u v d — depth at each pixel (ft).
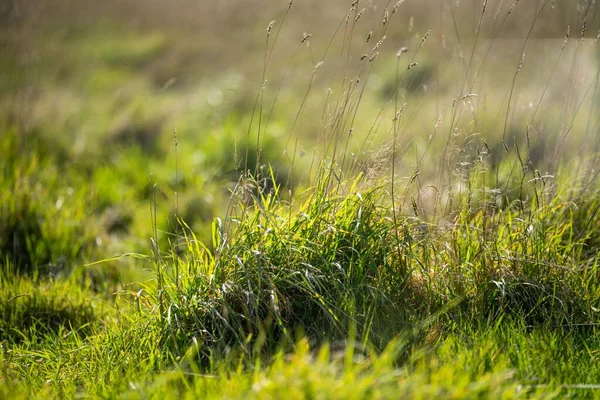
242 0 119.75
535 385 21.48
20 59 64.85
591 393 21.75
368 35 29.32
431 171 39.40
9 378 25.58
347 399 17.56
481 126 34.60
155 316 26.76
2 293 33.65
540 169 34.94
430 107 59.57
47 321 32.63
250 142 54.95
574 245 30.81
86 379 25.11
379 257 27.68
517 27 60.49
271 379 19.27
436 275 28.32
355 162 29.45
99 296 35.22
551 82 53.36
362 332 25.38
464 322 26.73
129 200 49.98
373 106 67.05
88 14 123.34
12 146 50.80
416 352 22.00
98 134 66.90
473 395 18.83
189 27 115.75
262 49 100.99
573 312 27.81
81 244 41.24
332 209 28.45
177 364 24.04
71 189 48.55
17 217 41.63
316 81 82.58
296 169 52.16
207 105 75.00
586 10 35.94
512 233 29.81
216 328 26.03
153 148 63.82
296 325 26.13
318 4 115.55
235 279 26.89
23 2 65.21
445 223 29.27
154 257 31.40
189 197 47.09
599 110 39.42
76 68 96.43
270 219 27.89
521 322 26.53
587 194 33.71
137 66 101.40
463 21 65.16
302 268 26.89
